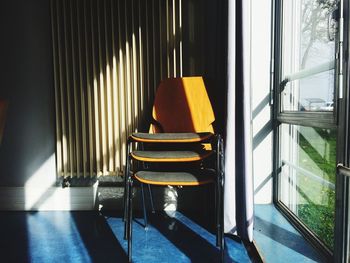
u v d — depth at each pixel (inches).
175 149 85.1
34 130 104.5
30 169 105.3
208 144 83.2
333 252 58.5
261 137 98.0
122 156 101.5
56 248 75.3
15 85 103.7
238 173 73.9
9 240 80.4
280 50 92.2
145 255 70.9
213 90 86.3
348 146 52.2
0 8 102.3
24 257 70.9
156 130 86.4
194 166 80.2
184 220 93.3
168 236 81.4
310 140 113.4
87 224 91.3
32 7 102.0
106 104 101.7
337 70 55.2
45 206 105.3
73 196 104.7
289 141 97.0
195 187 102.3
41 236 82.7
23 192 105.3
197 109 85.7
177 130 85.5
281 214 90.8
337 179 54.9
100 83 100.3
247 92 68.9
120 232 84.9
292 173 98.2
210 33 94.7
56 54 101.2
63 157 102.8
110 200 104.3
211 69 95.0
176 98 87.4
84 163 102.5
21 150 105.0
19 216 99.3
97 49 100.7
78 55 101.0
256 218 88.0
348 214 53.8
